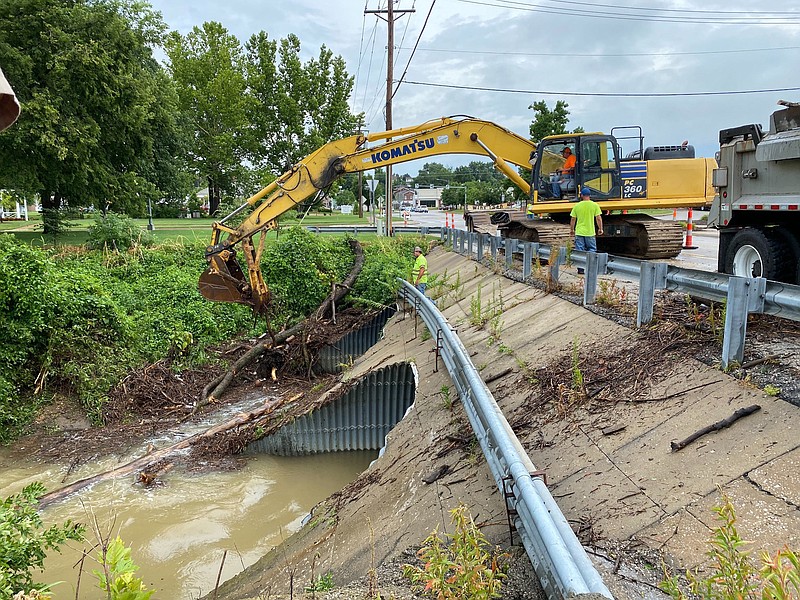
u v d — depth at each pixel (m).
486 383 7.78
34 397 11.38
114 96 23.02
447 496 5.29
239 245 18.20
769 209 7.22
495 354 8.77
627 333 6.95
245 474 9.70
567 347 7.53
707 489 4.04
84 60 21.42
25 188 22.88
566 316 8.71
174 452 10.28
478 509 4.82
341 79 55.66
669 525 3.88
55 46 21.70
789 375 4.79
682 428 4.78
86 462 9.95
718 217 8.27
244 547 7.56
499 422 4.84
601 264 8.32
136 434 11.05
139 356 13.05
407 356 10.98
